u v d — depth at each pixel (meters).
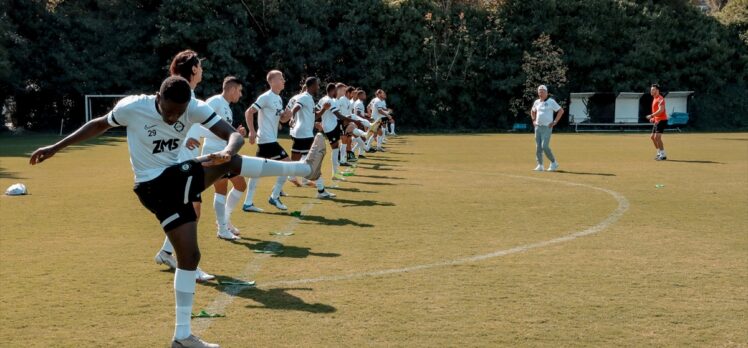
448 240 8.80
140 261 7.70
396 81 42.53
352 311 5.79
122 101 5.25
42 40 39.06
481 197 12.89
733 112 45.34
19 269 7.30
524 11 44.38
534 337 5.12
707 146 27.48
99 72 39.38
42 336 5.18
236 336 5.18
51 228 9.79
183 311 4.96
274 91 11.34
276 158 11.43
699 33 44.94
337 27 43.44
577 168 18.53
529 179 15.95
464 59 43.34
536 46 43.72
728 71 45.00
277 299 6.16
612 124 43.00
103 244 8.66
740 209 11.38
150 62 40.38
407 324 5.43
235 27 40.66
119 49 40.22
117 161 21.00
